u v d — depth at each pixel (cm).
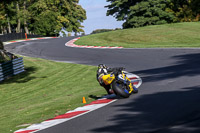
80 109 1639
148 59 4094
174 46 5488
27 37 10762
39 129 1341
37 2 13200
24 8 13338
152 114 1235
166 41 6938
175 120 1100
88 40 8050
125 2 11738
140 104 1466
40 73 3978
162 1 11425
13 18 13012
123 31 9412
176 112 1205
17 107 2236
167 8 11638
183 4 12075
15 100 2622
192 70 2594
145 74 2838
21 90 3064
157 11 10856
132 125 1124
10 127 1529
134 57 4475
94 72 3541
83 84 2880
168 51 4722
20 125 1532
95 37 8694
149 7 10844
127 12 11706
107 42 7425
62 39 9494
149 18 10856
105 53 5359
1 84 3491
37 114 1752
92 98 1994
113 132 1078
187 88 1728
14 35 10056
